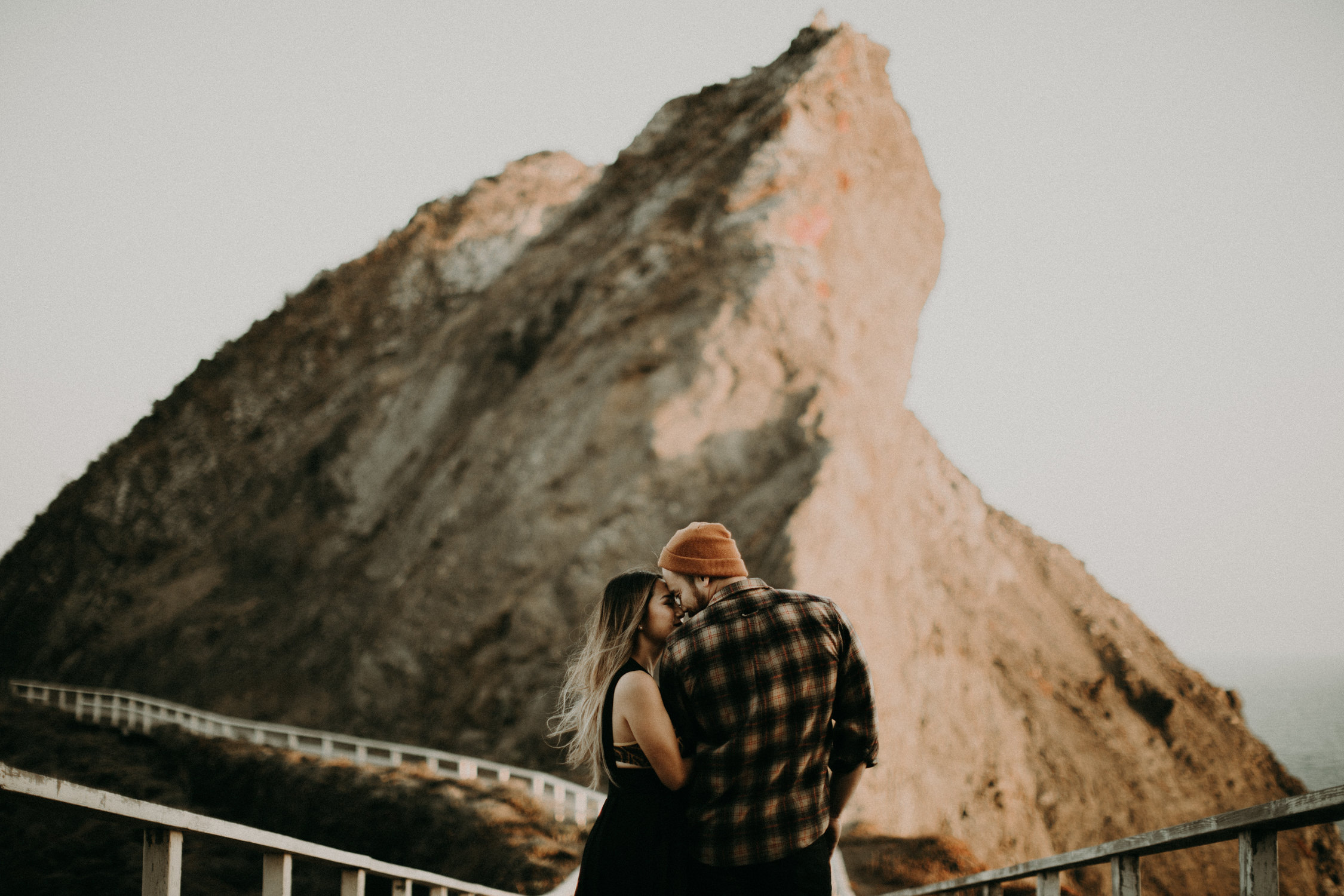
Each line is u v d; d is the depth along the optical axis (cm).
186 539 5219
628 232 4081
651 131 4900
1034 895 1503
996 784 2831
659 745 263
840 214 3666
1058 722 3309
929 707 2816
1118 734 3419
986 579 3853
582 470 3228
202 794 2423
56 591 5191
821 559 2684
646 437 3167
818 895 259
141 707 3466
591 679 298
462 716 2958
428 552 3478
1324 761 12350
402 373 5109
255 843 301
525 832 1709
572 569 3005
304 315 6278
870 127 3991
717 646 265
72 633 4866
